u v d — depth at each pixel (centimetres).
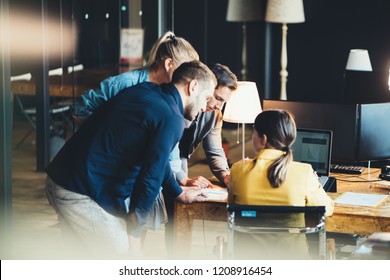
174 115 383
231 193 394
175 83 395
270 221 352
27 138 709
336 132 515
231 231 355
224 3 938
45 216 640
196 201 441
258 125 388
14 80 689
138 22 765
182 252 456
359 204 437
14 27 679
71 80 715
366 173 519
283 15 955
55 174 389
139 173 382
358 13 1032
